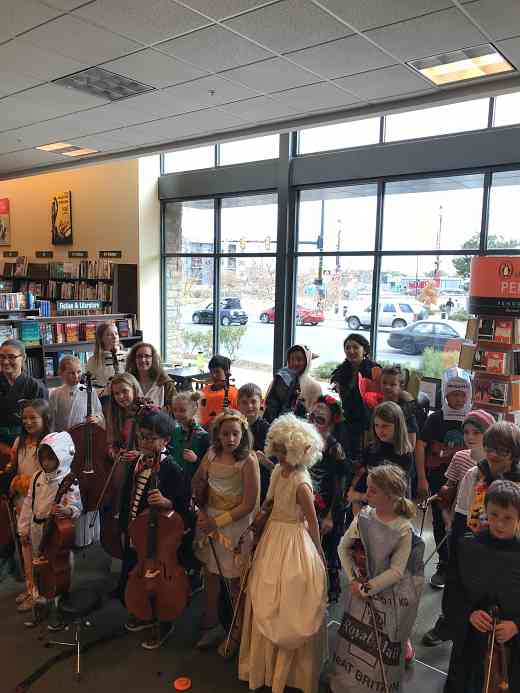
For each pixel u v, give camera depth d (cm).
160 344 977
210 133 621
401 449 296
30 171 870
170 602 263
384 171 652
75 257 1051
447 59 390
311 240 743
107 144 678
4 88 473
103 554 373
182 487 278
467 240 604
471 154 582
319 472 295
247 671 251
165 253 955
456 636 213
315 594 236
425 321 645
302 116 542
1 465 342
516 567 195
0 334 602
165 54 395
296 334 777
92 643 279
